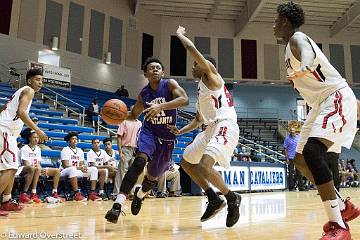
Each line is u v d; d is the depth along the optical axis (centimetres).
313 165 178
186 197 655
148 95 278
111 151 655
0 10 1235
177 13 1712
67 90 1252
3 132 317
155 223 269
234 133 260
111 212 238
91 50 1470
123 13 1590
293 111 1872
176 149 949
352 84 1802
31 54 1290
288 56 194
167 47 1716
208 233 218
